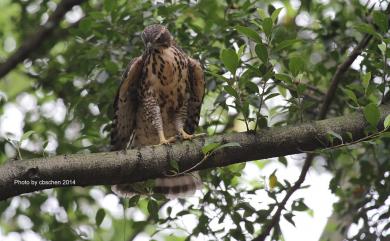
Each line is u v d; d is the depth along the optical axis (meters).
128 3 12.69
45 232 14.05
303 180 11.47
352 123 9.25
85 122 12.59
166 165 8.98
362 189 12.41
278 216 11.27
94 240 15.65
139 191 10.88
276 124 11.71
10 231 14.68
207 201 11.16
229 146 8.88
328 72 12.67
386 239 10.98
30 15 16.03
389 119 8.36
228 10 12.39
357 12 12.27
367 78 9.16
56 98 14.48
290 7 15.45
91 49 12.07
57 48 17.14
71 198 14.30
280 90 12.27
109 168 8.75
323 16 13.82
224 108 11.23
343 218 12.69
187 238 11.16
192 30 12.80
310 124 9.23
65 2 15.23
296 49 12.26
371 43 11.84
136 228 11.84
